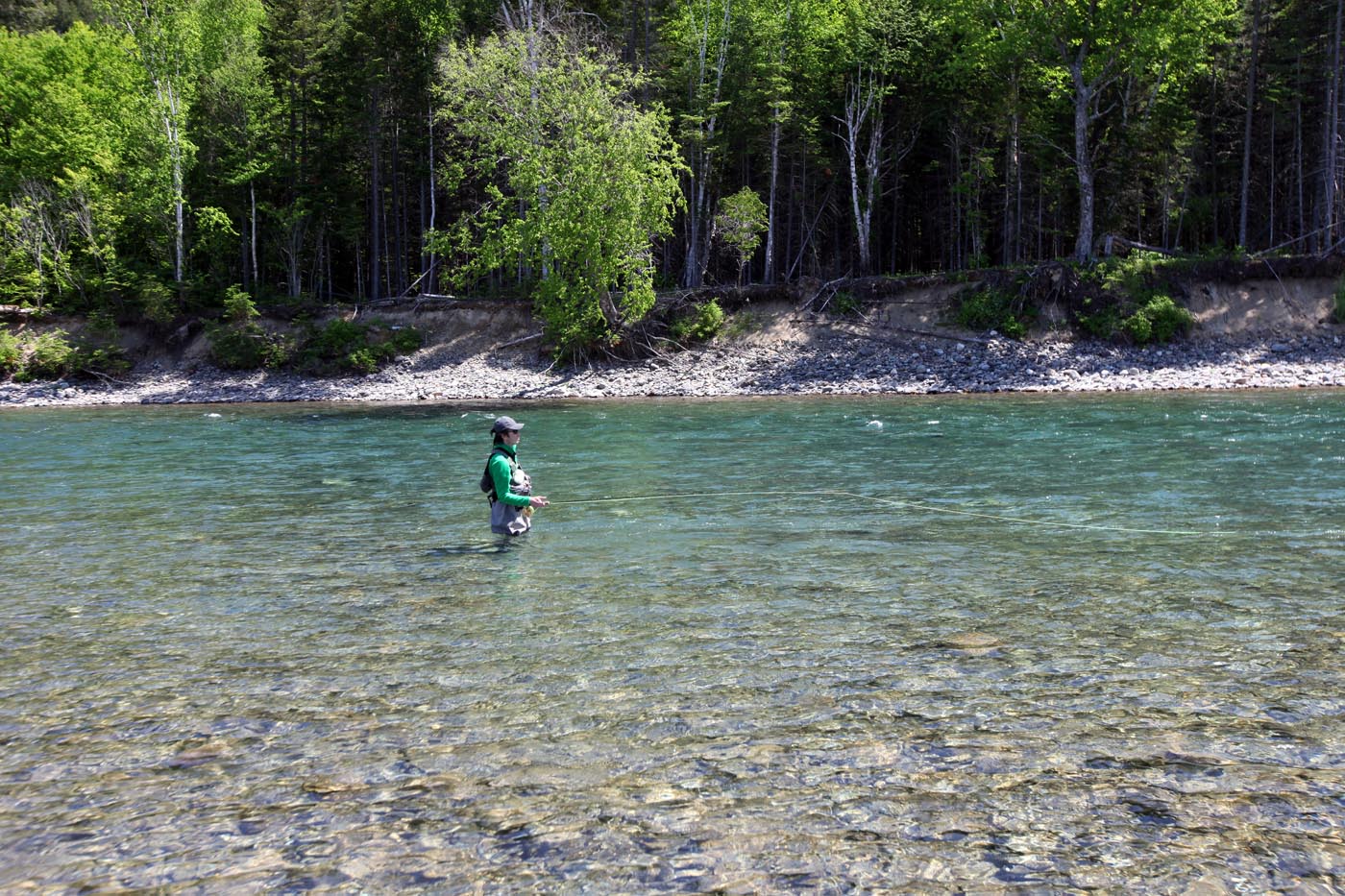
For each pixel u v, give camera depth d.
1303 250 44.75
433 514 11.20
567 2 45.28
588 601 7.07
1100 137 44.19
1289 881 3.30
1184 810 3.79
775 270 56.62
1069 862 3.44
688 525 10.16
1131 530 9.50
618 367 39.50
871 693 5.08
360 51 46.72
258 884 3.36
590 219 36.38
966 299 40.69
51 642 6.25
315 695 5.19
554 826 3.74
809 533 9.66
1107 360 36.22
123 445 19.95
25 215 44.22
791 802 3.90
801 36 45.53
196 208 49.16
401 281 48.78
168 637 6.34
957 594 7.12
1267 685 5.11
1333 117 39.44
